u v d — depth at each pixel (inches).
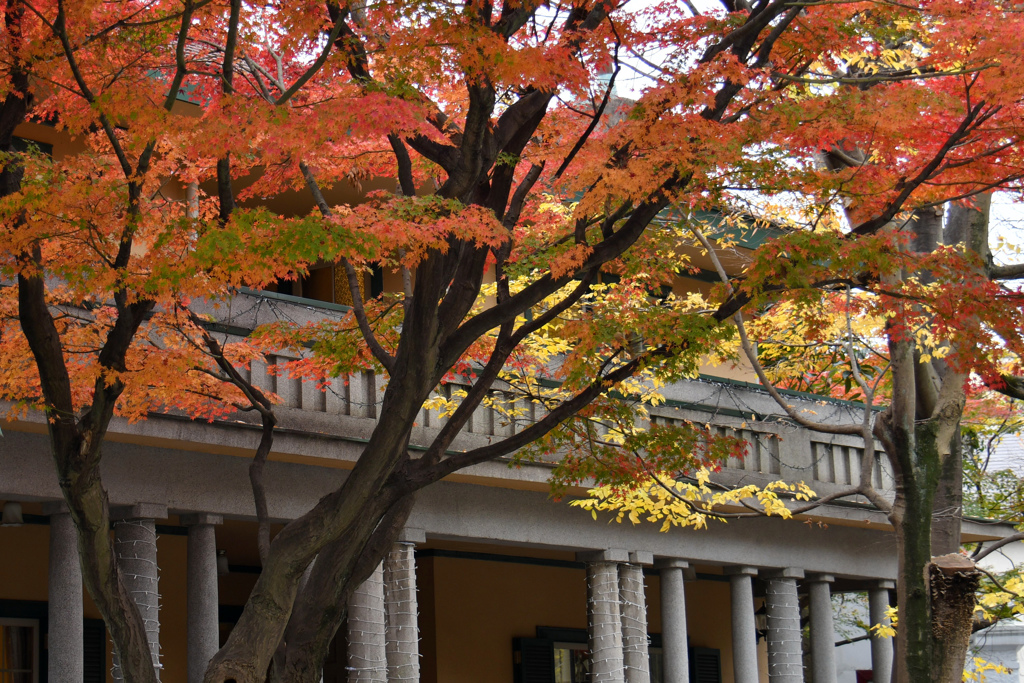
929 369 538.3
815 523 794.8
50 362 299.0
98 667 614.9
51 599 474.9
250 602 310.8
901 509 512.4
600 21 330.0
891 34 357.1
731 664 943.0
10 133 316.8
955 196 390.3
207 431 504.4
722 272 550.3
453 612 765.3
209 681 299.3
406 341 320.8
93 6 291.7
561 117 347.9
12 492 465.4
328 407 549.0
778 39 354.9
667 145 313.1
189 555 524.1
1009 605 692.1
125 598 318.0
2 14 312.8
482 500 628.7
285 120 272.7
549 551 816.3
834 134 338.6
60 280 446.3
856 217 383.9
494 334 510.9
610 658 665.6
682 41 337.1
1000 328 355.3
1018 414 927.7
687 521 575.8
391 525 355.3
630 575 693.3
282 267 297.1
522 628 807.1
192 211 404.5
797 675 761.0
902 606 503.5
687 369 381.4
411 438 569.9
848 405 797.2
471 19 297.6
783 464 750.5
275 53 388.5
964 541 900.0
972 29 322.7
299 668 326.0
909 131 350.6
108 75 319.0
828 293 589.9
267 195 419.2
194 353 391.9
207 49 407.5
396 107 274.4
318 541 313.3
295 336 436.1
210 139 272.4
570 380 409.7
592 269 344.2
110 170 350.3
